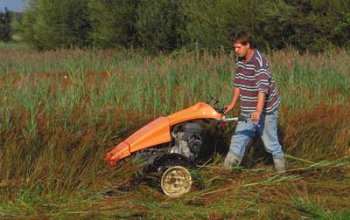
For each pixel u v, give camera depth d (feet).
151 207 22.71
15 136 24.98
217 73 45.73
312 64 46.93
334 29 68.03
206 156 28.35
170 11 94.02
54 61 81.56
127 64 66.69
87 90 36.14
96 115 28.81
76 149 25.12
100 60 82.94
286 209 22.49
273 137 26.37
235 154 25.98
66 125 27.37
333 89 40.40
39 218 21.86
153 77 41.32
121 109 30.27
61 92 33.27
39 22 132.46
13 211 22.52
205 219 21.83
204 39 80.18
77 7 124.47
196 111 24.88
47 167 24.54
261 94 24.99
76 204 23.29
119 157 24.27
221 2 77.46
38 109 28.96
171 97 33.76
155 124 24.59
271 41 75.56
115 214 21.97
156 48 96.32
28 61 82.48
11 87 34.06
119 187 24.59
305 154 30.09
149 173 24.64
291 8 71.26
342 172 27.50
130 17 101.76
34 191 23.97
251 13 74.90
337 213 22.15
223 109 26.14
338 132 30.99
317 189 25.27
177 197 23.82
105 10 104.68
